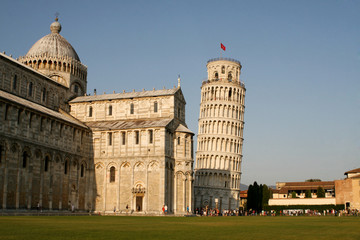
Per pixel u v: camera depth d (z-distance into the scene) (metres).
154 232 35.22
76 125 101.06
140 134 102.69
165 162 99.88
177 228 41.06
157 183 99.31
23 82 100.06
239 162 162.75
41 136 88.38
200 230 38.72
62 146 95.94
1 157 76.25
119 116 114.00
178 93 112.94
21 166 81.19
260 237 32.53
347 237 33.38
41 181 87.19
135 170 102.00
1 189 76.00
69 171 98.12
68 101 118.50
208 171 157.25
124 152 103.62
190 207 104.44
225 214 132.50
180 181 104.69
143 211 99.12
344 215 122.75
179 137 106.94
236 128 164.62
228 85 164.62
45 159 89.88
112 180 103.88
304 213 140.75
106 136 106.00
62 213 88.69
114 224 46.59
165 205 98.31
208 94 165.50
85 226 41.59
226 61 167.75
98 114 115.69
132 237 30.39
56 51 119.94
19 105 81.12
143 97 112.19
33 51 119.56
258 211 157.25
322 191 172.88
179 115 113.31
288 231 39.59
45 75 114.38
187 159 105.56
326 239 31.50
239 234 34.84
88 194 104.56
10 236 28.97
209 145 160.75
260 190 159.50
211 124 162.12
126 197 101.62
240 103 166.62
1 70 92.19
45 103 108.94
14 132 79.56
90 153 106.50
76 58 124.94
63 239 28.06
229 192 157.50
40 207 86.25
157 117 110.38
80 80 124.62
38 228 36.72
